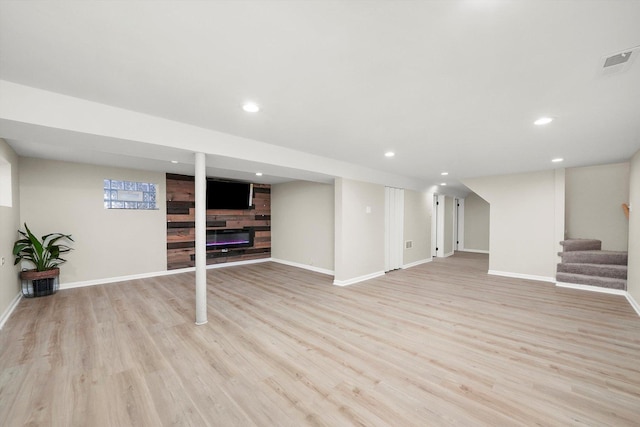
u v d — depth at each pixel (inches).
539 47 58.4
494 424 64.6
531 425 64.4
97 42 58.5
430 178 263.3
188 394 75.7
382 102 88.3
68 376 83.7
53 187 176.2
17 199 157.8
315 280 210.8
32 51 62.0
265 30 54.2
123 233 203.6
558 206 203.0
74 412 68.6
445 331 116.6
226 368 88.4
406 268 259.9
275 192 293.9
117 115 95.1
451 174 233.6
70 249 180.1
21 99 79.0
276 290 181.9
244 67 68.6
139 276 210.7
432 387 78.8
